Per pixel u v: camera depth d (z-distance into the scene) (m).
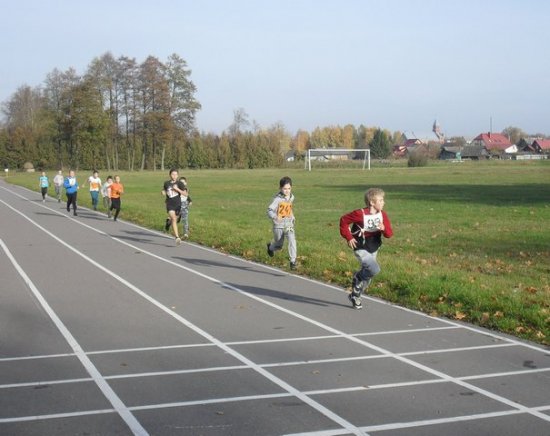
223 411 5.67
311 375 6.67
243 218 26.30
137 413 5.61
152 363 7.07
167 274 13.14
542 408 5.80
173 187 18.17
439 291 10.57
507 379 6.61
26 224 24.23
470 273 12.88
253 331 8.52
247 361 7.15
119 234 20.86
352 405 5.84
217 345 7.82
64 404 5.82
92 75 91.62
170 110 96.81
